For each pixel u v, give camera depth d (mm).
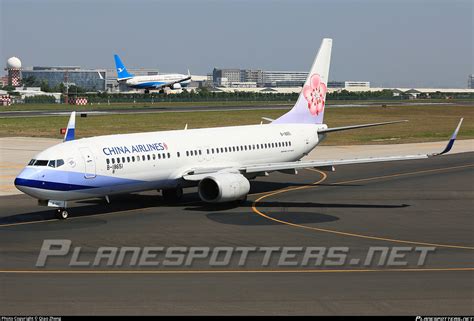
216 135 94125
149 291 48062
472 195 95312
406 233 69188
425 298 46375
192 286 49344
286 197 93125
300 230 70500
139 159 82062
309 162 89688
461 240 65812
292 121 108375
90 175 77375
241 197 85125
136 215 79500
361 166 129250
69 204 87312
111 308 44188
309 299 46156
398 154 146750
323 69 111938
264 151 99000
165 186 86625
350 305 44844
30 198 91875
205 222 75000
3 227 72500
